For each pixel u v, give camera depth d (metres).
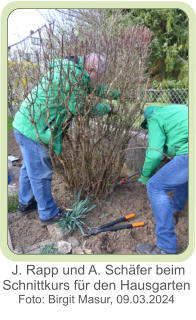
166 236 1.92
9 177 3.00
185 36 5.24
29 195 2.33
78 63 1.83
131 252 2.05
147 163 2.00
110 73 1.96
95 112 2.07
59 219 2.26
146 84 2.21
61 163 2.38
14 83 2.70
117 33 2.08
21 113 1.87
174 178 1.92
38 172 2.03
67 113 1.88
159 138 1.98
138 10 4.97
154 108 2.18
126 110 2.15
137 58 2.09
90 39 1.96
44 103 1.82
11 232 2.21
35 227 2.30
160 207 1.91
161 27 5.31
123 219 2.32
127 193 2.79
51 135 1.78
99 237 2.12
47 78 1.69
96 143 2.25
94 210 2.48
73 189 2.63
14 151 3.99
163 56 5.42
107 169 2.41
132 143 2.95
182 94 3.81
